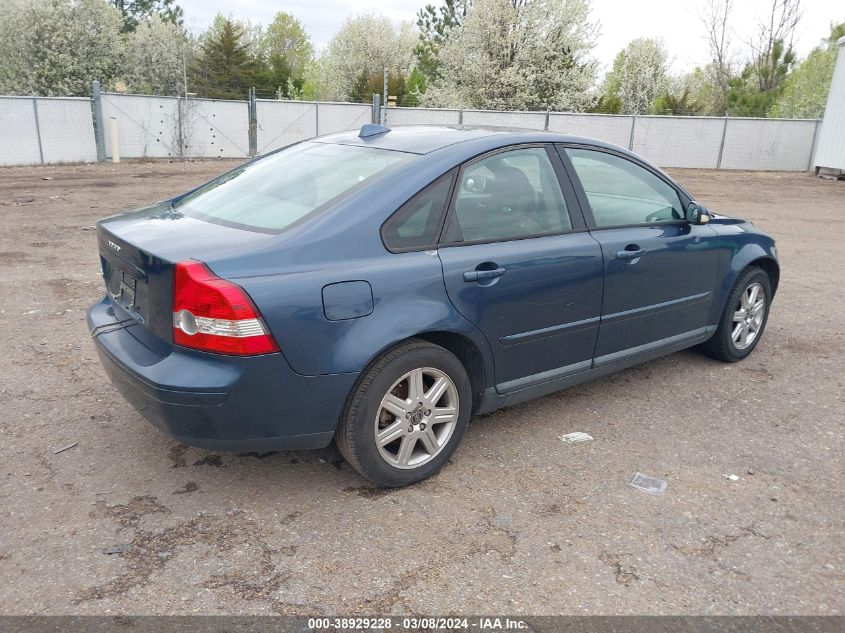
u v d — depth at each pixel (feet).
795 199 52.70
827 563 9.79
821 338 19.77
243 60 156.35
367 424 10.62
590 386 15.98
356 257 10.43
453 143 12.17
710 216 15.29
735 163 78.54
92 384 15.03
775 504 11.25
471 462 12.35
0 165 60.44
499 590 9.04
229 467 11.90
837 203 50.78
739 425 14.12
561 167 13.25
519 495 11.30
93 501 10.77
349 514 10.63
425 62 145.18
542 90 104.99
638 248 13.91
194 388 9.48
